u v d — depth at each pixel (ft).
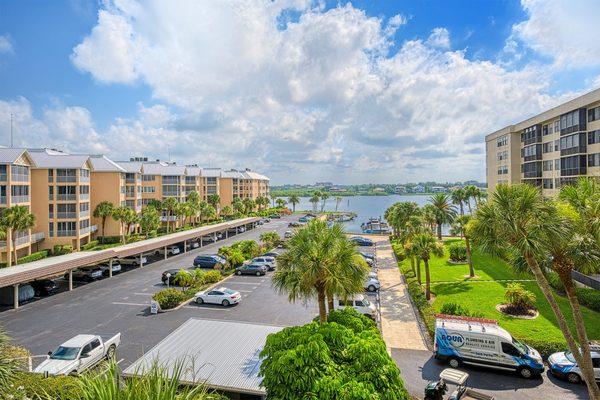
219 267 139.44
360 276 57.88
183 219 266.77
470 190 256.32
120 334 75.25
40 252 154.10
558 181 145.59
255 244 160.66
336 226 58.75
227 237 224.12
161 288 113.70
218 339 59.16
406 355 68.13
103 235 196.03
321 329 39.42
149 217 201.05
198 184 302.66
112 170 203.10
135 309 93.76
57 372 54.44
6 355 38.96
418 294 100.73
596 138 121.60
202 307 95.91
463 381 48.83
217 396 27.78
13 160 143.54
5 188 141.90
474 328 63.46
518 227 47.42
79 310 92.84
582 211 50.11
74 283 119.65
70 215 169.68
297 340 36.55
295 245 56.70
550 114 146.72
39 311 91.91
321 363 34.42
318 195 500.33
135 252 134.62
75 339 62.44
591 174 123.65
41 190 167.73
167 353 53.93
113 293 108.27
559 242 45.91
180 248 184.24
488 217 50.67
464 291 102.53
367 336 40.88
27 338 75.15
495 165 205.57
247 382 46.34
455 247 146.10
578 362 46.78
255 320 86.02
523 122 172.76
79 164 171.83
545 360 64.34
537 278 48.29
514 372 60.03
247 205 359.66
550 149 152.76
